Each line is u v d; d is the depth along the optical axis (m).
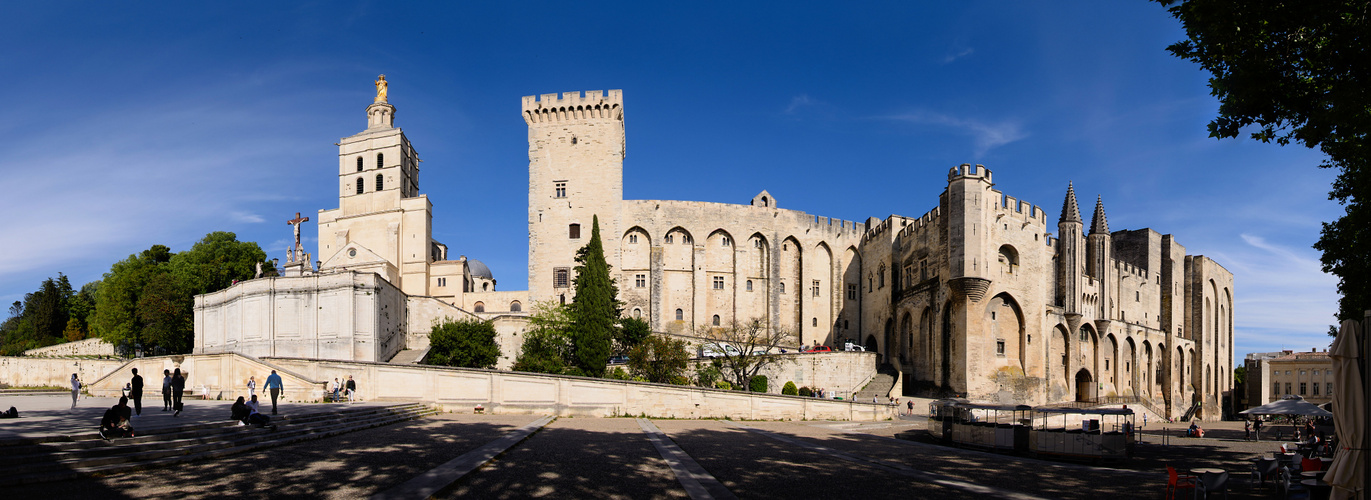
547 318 65.38
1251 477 25.28
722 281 84.81
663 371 59.31
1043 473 25.48
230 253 82.56
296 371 44.84
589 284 62.88
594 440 30.14
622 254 82.12
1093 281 78.94
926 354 72.88
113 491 15.66
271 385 30.05
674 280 83.44
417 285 85.56
